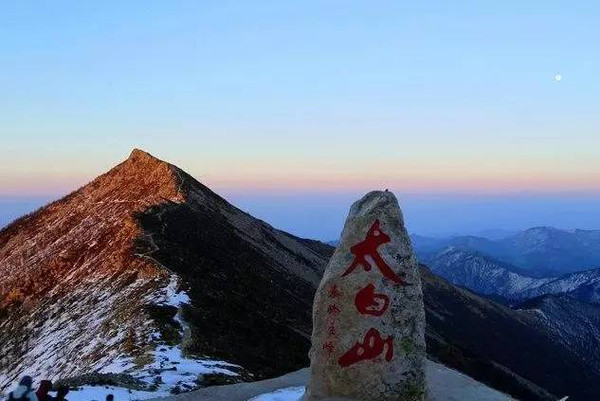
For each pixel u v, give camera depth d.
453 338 106.44
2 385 47.31
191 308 43.44
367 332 17.38
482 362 86.88
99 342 41.19
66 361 42.47
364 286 17.48
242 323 46.00
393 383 17.20
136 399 23.80
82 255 68.75
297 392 21.17
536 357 119.44
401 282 17.55
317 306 17.88
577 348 138.12
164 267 53.47
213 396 20.94
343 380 17.39
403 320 17.44
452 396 20.09
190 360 33.16
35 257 77.94
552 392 101.44
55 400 18.67
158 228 67.88
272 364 39.09
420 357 17.48
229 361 35.75
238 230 87.88
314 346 17.89
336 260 17.89
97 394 24.06
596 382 117.88
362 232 17.73
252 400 20.31
